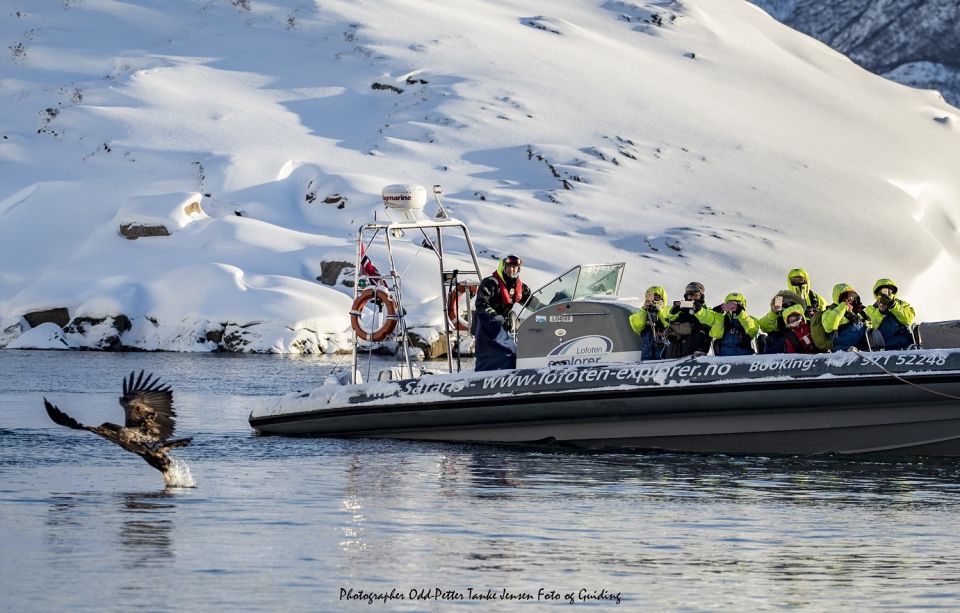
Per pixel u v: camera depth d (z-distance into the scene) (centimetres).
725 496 2619
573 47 15775
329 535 2194
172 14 15175
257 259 9325
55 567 1942
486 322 3416
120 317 8050
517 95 13888
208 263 8531
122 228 9725
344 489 2648
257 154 11712
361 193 10969
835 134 15412
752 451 3153
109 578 1888
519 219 11106
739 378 3083
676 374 3134
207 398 4678
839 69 18975
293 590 1847
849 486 2739
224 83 13700
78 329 8075
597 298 3416
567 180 12188
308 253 9369
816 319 3228
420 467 2959
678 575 1966
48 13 14900
